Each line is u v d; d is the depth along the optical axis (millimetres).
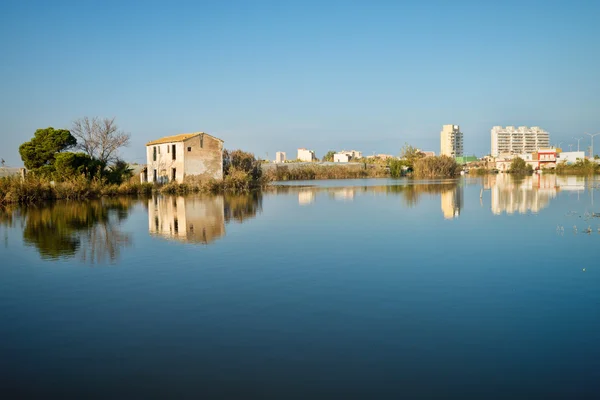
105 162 69062
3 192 45719
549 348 9258
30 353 9430
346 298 12773
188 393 7691
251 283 14438
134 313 11773
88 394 7719
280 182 92750
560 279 14422
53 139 61812
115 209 38500
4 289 14117
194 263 17375
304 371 8406
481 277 14805
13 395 7727
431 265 16594
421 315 11297
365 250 19516
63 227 27328
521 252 18609
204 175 65750
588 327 10344
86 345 9781
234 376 8258
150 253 19312
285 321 11008
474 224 26719
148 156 72438
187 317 11398
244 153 74000
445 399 7402
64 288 14188
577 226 25188
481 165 166750
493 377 8102
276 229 25844
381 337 9945
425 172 117938
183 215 33188
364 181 94000
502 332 10133
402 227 26031
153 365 8766
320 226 26891
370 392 7629
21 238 23406
